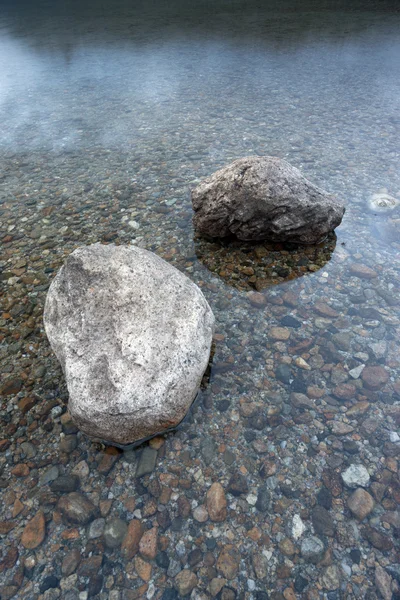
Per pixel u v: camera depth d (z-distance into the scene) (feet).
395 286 6.11
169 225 7.61
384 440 4.37
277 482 4.10
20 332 5.75
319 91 13.46
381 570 3.51
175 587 3.48
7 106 14.16
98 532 3.82
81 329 4.23
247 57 17.53
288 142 10.37
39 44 22.21
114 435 4.15
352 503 3.92
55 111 13.51
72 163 10.16
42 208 8.43
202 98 13.66
